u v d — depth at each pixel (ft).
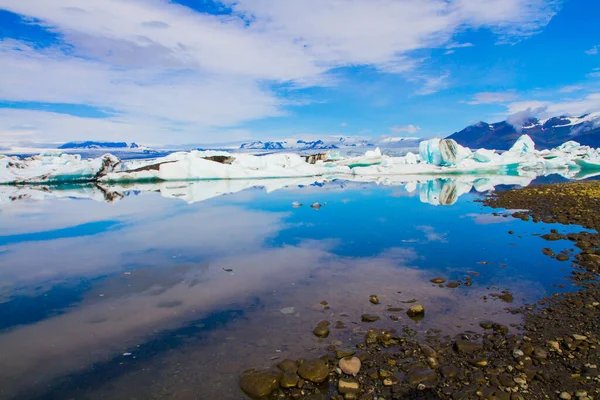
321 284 21.16
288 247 29.86
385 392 11.31
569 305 17.15
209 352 14.01
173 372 12.75
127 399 11.35
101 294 20.57
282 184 94.89
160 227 39.68
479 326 15.44
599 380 11.49
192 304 18.79
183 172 107.34
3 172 105.91
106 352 14.24
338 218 42.73
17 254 29.68
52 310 18.48
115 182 104.68
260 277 22.71
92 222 43.68
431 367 12.56
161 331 15.88
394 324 15.83
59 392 11.83
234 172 109.40
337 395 11.26
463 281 21.03
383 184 90.38
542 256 25.17
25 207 57.36
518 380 11.65
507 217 39.86
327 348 14.03
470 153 132.16
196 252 28.99
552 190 59.16
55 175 104.94
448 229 35.22
